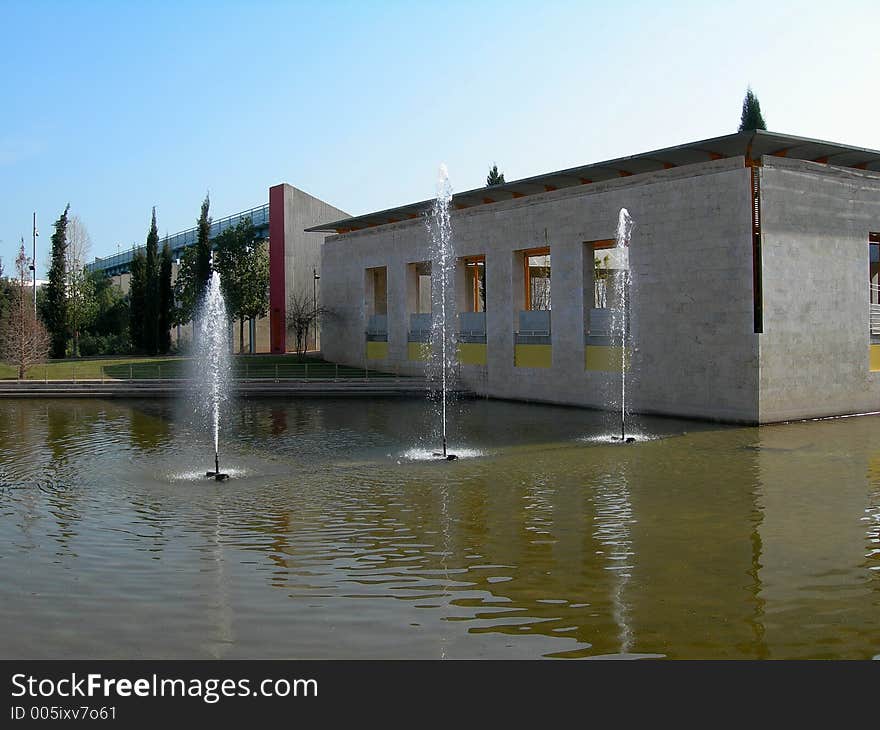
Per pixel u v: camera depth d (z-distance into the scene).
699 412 21.25
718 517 10.73
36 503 11.98
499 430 19.80
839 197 21.64
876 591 7.76
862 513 10.88
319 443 17.84
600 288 33.88
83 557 9.16
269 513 11.23
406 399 28.70
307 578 8.35
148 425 21.56
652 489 12.59
